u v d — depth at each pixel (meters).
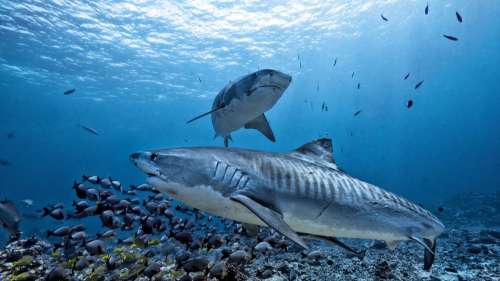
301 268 6.66
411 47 47.69
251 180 3.45
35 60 35.94
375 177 87.81
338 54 45.38
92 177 9.52
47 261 7.66
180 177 3.26
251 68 44.25
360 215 4.02
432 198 52.78
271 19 32.84
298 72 51.19
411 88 73.00
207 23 32.28
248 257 6.18
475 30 44.31
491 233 13.29
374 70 56.53
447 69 63.38
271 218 2.89
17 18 27.77
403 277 6.46
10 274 6.84
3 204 6.29
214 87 50.94
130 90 48.97
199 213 10.04
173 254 7.89
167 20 30.92
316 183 3.81
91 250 6.54
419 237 4.50
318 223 3.82
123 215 8.39
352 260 7.58
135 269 6.45
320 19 34.41
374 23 37.88
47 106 55.75
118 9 28.27
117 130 82.81
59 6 26.91
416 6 35.38
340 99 74.88
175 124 80.31
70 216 8.20
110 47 34.69
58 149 110.31
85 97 51.03
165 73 43.47
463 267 7.54
